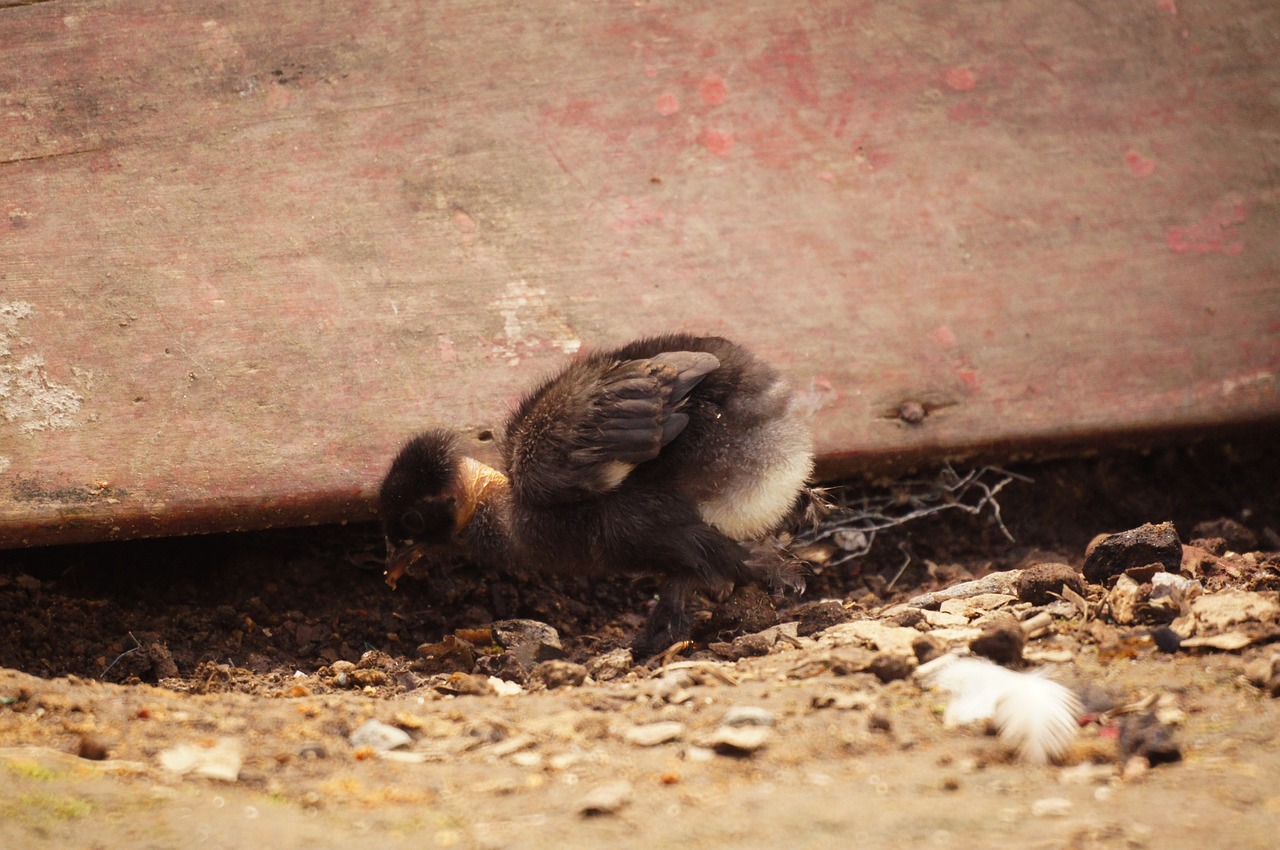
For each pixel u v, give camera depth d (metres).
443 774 7.15
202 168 11.62
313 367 11.22
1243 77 12.95
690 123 12.34
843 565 12.15
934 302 12.12
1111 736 7.20
